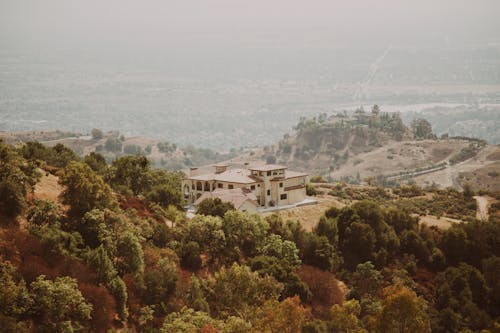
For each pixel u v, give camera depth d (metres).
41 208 90.75
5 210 87.12
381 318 86.00
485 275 123.94
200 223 109.50
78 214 96.81
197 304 90.75
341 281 118.38
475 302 119.12
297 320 83.81
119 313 83.25
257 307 90.81
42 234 85.56
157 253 98.88
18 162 98.81
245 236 114.50
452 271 122.19
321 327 89.81
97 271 84.56
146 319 85.19
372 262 125.38
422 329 85.38
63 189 105.38
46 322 74.19
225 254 109.00
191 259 102.69
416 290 119.88
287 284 103.56
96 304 80.06
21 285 74.75
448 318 109.19
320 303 107.88
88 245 92.19
